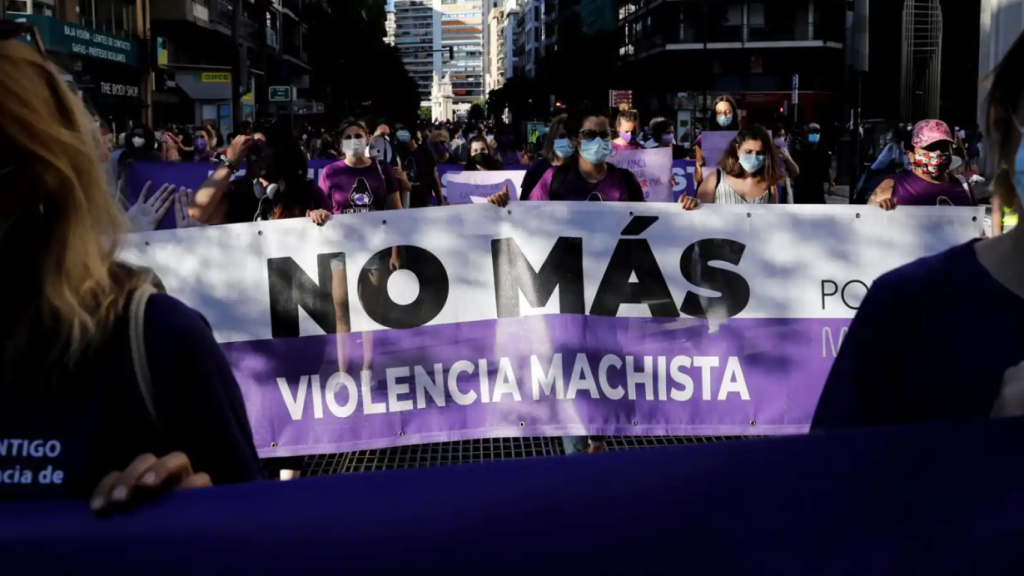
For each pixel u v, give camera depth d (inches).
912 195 261.1
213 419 65.4
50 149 61.9
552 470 57.6
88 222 63.4
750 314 205.9
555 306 205.3
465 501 56.5
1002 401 69.2
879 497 56.9
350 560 55.6
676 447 58.6
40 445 62.2
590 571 56.0
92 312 63.1
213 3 2027.6
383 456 236.5
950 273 73.0
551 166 299.3
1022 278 70.8
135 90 1657.2
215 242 201.6
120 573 55.7
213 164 349.1
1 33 63.1
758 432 205.9
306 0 3260.3
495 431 205.0
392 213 202.8
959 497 57.2
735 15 2805.1
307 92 3378.4
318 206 239.6
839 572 56.2
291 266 202.5
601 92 3031.5
